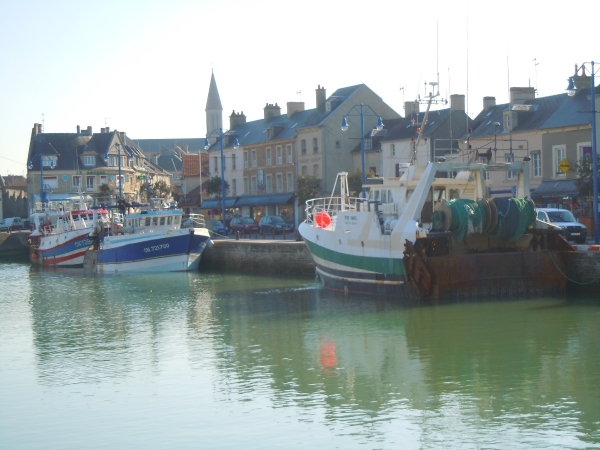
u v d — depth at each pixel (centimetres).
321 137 7038
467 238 2786
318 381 1906
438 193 2955
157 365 2133
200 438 1546
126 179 9556
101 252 4828
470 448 1448
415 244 2673
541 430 1523
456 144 6000
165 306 3166
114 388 1917
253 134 8212
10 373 2103
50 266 5469
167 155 13875
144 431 1599
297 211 7325
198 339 2441
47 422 1677
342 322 2575
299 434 1548
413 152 3083
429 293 2684
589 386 1781
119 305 3256
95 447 1522
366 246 2953
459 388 1802
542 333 2272
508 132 5566
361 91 7138
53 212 5925
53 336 2597
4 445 1550
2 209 10444
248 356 2181
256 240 4903
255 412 1691
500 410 1642
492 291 2733
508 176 5534
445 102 3008
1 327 2800
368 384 1862
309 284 3638
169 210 4809
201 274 4422
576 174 5025
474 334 2294
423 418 1612
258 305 3055
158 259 4603
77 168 9200
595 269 2742
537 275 2750
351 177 5944
